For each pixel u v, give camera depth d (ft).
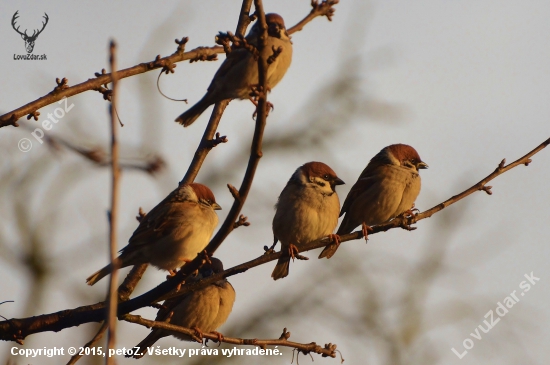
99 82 28.09
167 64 29.55
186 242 35.22
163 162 17.66
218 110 35.55
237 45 23.56
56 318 26.71
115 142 14.10
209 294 40.78
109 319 13.96
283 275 40.68
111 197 13.94
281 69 33.01
